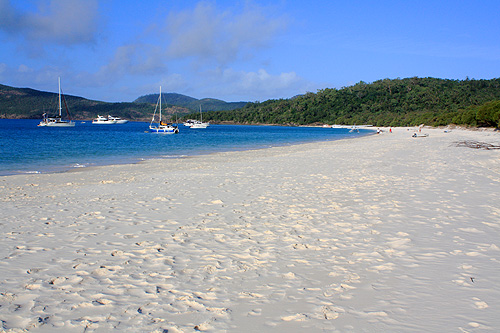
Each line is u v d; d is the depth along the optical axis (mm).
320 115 177250
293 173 14211
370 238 6016
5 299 3920
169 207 8469
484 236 6043
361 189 10461
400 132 80562
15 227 6844
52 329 3318
